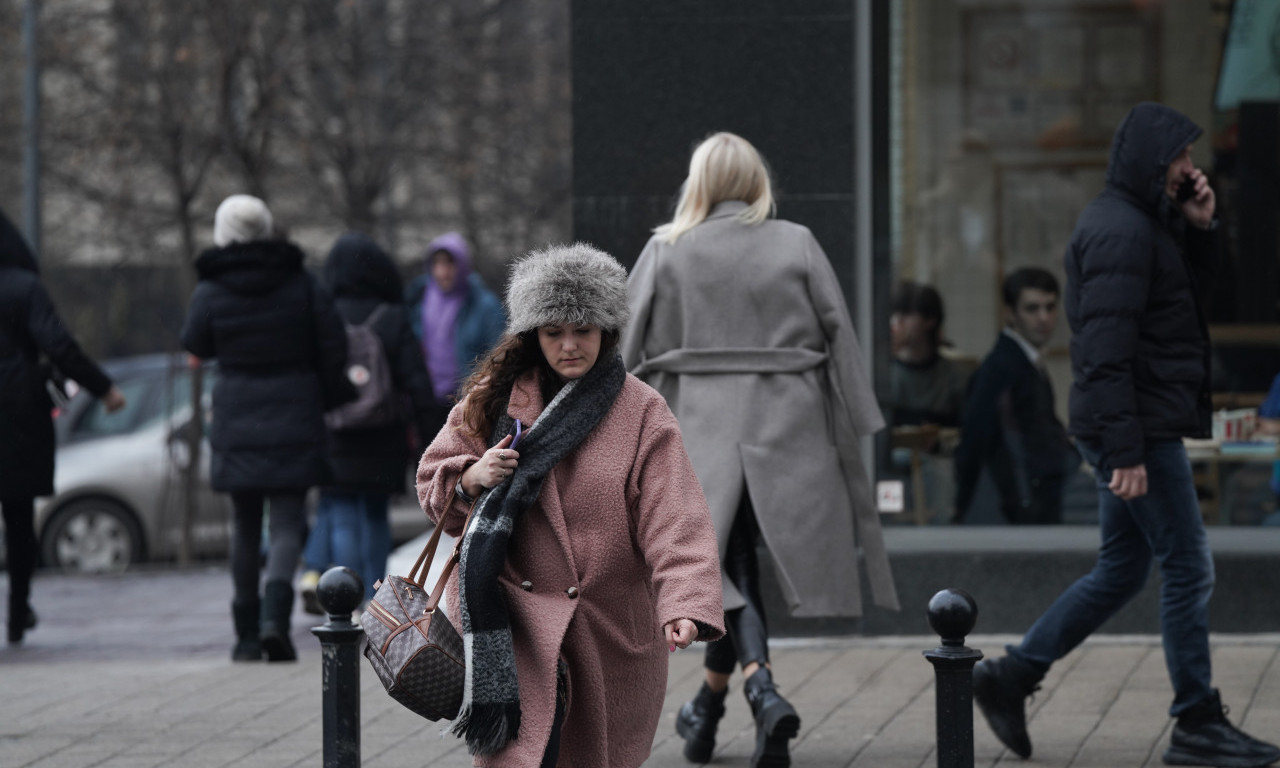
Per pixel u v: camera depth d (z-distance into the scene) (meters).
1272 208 16.16
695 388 11.19
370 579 17.78
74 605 20.62
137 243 42.31
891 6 15.91
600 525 7.59
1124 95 16.25
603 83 15.76
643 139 15.76
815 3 15.68
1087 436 10.62
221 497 25.11
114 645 17.12
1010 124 16.19
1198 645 10.74
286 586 15.58
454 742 11.98
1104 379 10.41
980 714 12.62
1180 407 10.57
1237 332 16.11
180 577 23.58
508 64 42.72
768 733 10.13
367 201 40.53
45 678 14.95
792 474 11.08
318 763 11.41
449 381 22.67
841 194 15.77
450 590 7.71
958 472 15.97
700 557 7.42
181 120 33.53
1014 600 15.53
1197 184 10.86
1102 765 10.90
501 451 7.45
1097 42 16.20
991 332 16.08
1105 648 14.92
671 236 11.34
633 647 7.75
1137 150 10.60
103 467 25.86
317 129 39.53
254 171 32.09
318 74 38.44
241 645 15.73
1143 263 10.45
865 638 15.56
